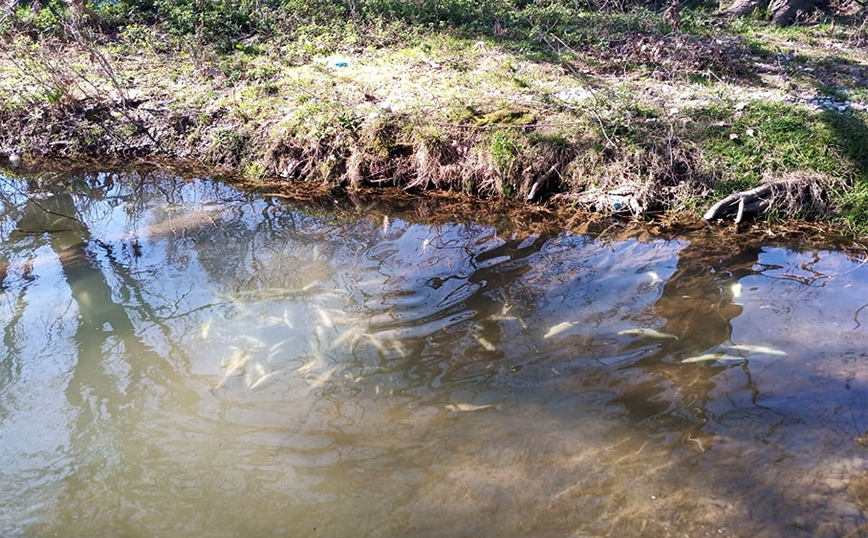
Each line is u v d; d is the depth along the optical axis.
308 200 8.75
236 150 9.78
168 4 13.69
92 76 11.45
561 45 11.68
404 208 8.42
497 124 8.90
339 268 6.98
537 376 5.17
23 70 11.45
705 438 4.50
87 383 5.27
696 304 6.11
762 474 4.20
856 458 4.30
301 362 5.44
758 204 7.63
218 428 4.75
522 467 4.32
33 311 6.33
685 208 7.84
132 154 10.26
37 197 9.27
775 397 4.86
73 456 4.54
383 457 4.44
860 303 6.03
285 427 4.74
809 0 13.57
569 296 6.30
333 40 12.38
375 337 5.72
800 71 10.36
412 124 9.10
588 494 4.09
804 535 3.79
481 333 5.74
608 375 5.16
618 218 7.85
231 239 7.78
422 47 11.69
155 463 4.46
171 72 11.60
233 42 12.52
